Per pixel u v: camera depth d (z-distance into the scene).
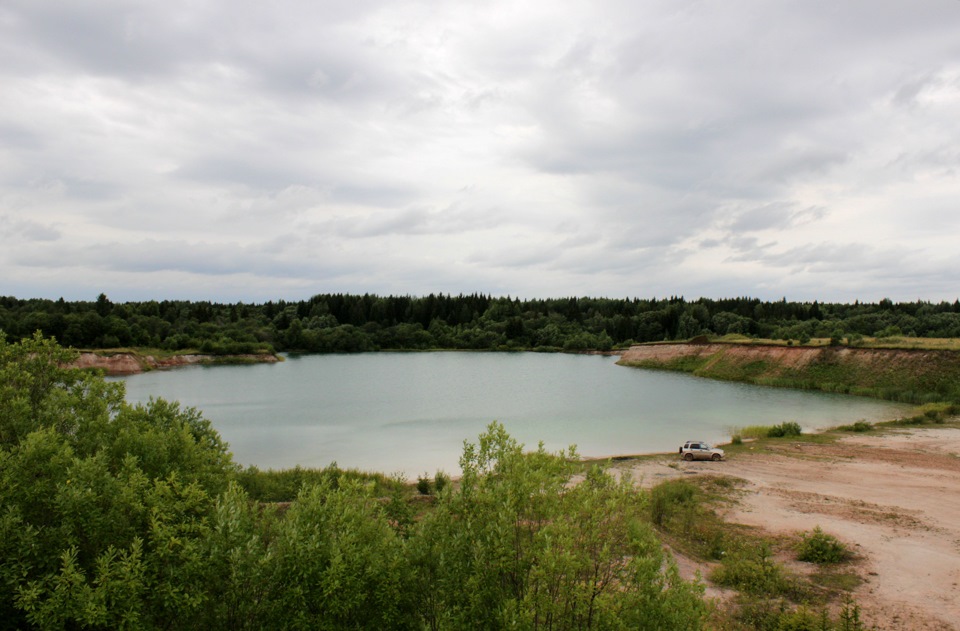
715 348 112.31
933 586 16.06
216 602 7.95
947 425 46.47
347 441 44.00
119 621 7.38
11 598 7.74
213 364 128.75
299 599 7.57
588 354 176.38
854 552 18.77
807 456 35.66
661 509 22.42
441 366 130.25
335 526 8.45
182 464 11.87
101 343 118.56
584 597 7.49
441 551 8.27
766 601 14.80
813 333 132.50
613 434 47.25
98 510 8.28
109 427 11.72
